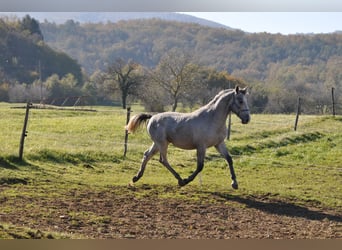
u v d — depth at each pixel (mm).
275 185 14781
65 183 12898
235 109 12422
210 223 9953
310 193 13688
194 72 49312
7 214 9352
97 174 14883
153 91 50062
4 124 26812
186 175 15938
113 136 23641
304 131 26578
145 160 13250
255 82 61188
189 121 12727
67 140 20953
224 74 53719
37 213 9617
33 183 12586
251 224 10102
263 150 22062
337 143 24203
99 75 69250
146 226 9383
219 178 15656
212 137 12656
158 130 13125
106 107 61656
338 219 10953
